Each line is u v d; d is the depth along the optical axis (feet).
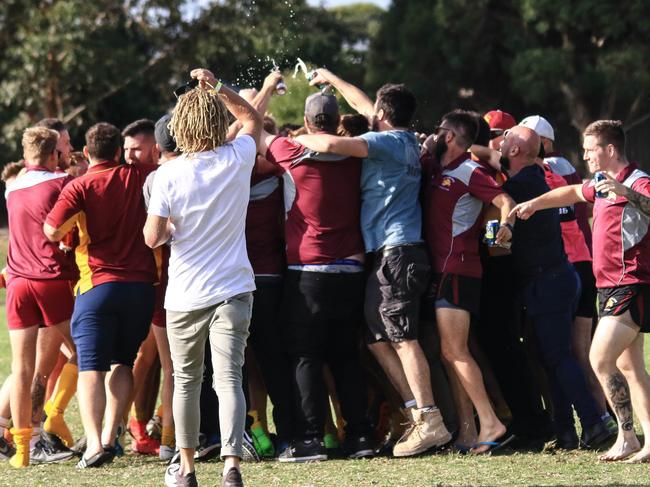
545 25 299.99
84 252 64.39
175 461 55.11
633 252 60.23
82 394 64.03
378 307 63.77
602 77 299.99
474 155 68.69
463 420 66.08
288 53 218.59
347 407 65.67
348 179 64.49
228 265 52.44
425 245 64.90
